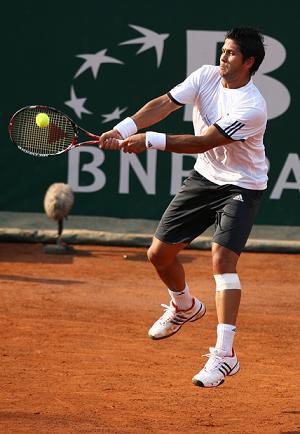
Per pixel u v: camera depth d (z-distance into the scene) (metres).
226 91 16.86
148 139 16.62
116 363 21.02
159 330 18.95
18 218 36.94
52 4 36.72
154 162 36.91
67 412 17.23
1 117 37.25
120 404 17.94
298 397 18.77
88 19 36.78
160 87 36.91
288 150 36.81
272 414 17.48
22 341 22.61
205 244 34.94
